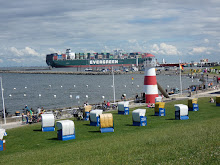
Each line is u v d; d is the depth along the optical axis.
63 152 22.31
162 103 43.97
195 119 38.31
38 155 22.17
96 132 32.75
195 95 74.81
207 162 14.93
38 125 40.28
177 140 21.69
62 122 29.56
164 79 199.38
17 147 27.44
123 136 27.69
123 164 16.20
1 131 26.67
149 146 20.98
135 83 177.38
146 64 61.72
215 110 46.91
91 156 19.55
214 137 21.31
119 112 48.62
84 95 115.56
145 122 35.75
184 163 15.06
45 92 131.62
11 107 89.38
